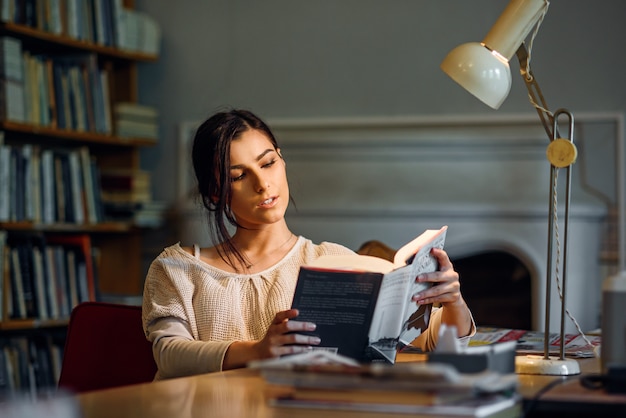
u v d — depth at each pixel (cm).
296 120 482
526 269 472
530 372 163
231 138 208
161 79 509
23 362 399
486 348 135
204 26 503
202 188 213
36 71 417
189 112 504
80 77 441
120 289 500
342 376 117
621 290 140
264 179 206
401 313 169
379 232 469
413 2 471
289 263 213
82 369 213
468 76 185
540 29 452
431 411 113
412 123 466
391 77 473
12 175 397
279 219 209
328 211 473
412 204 464
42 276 404
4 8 400
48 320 404
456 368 129
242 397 133
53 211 420
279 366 120
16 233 406
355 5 479
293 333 168
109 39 463
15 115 401
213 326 202
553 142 172
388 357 169
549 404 127
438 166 463
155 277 208
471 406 114
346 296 164
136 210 473
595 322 441
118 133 469
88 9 452
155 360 198
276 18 491
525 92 453
